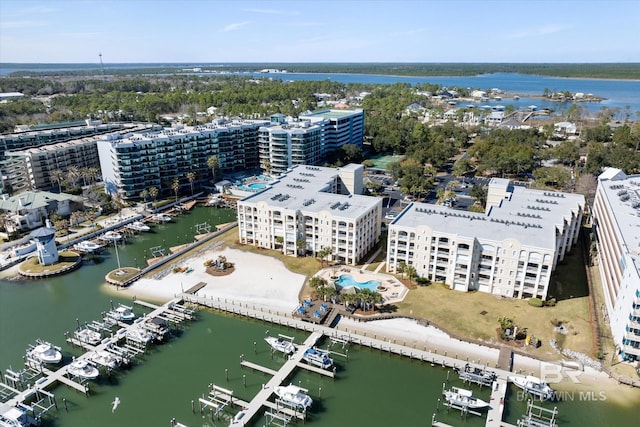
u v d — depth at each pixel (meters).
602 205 160.88
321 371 105.06
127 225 197.00
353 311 127.69
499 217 151.50
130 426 91.81
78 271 157.62
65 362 110.44
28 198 193.75
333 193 193.12
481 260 134.00
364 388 101.50
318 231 158.62
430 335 117.00
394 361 110.12
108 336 120.25
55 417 94.25
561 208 160.50
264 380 104.38
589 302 129.62
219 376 105.75
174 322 125.62
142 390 101.56
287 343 113.31
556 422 89.69
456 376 104.62
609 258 133.12
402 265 142.38
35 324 126.50
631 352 101.75
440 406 96.00
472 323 120.88
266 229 168.50
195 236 187.88
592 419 90.38
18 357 112.81
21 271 154.25
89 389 101.81
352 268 153.38
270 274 150.75
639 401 94.38
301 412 93.06
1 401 98.12
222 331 122.81
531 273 128.00
